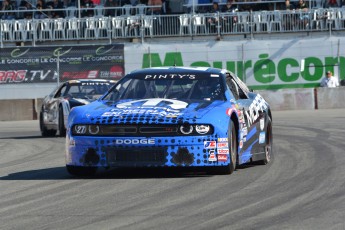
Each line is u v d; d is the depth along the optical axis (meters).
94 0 58.25
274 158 19.73
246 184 14.36
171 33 54.69
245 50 53.91
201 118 15.10
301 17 54.38
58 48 53.19
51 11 57.50
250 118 17.23
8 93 53.59
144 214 11.21
